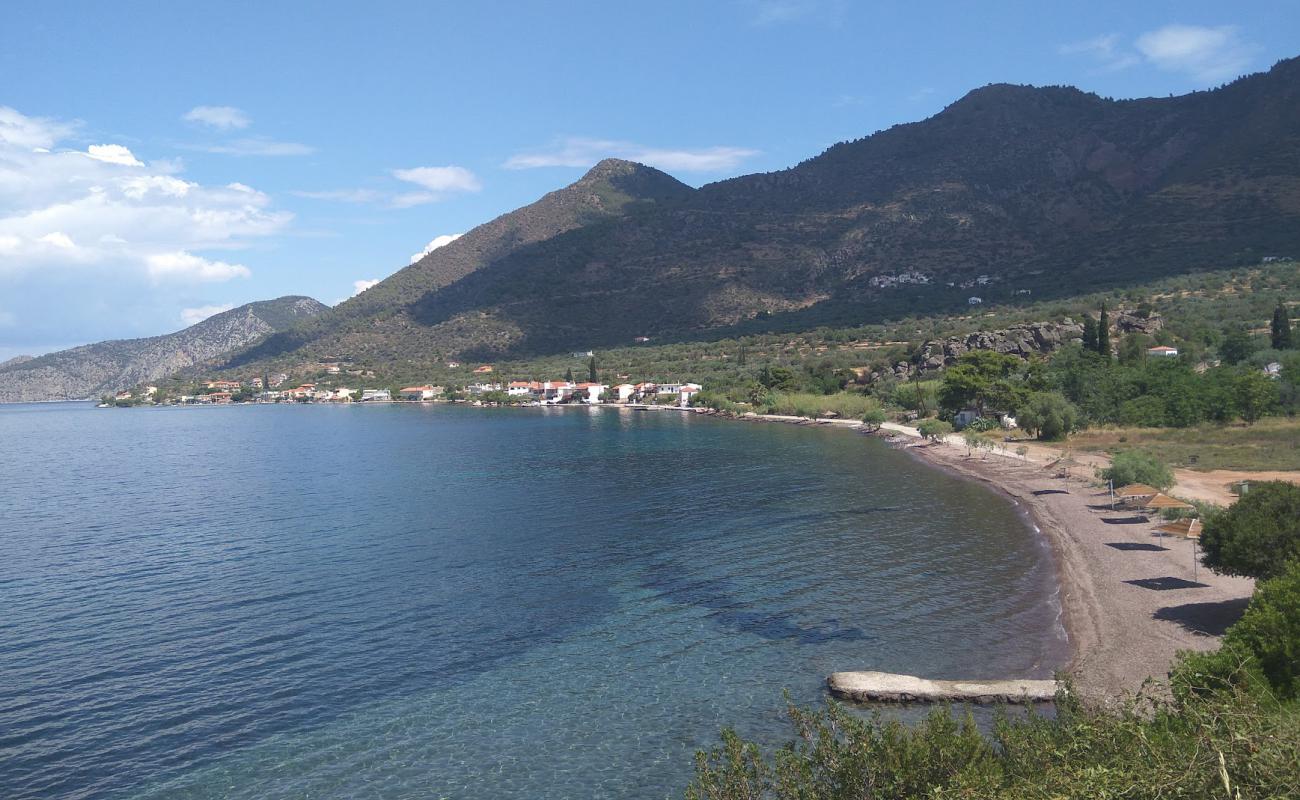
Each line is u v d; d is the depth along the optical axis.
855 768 15.61
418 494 81.00
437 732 28.86
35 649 37.34
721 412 187.75
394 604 43.09
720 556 52.03
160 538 62.47
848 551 52.53
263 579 48.72
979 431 120.19
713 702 30.77
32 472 112.88
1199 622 36.44
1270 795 10.84
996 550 51.81
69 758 27.44
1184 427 105.31
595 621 39.94
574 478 89.88
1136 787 11.82
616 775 25.84
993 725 27.70
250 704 31.31
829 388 184.25
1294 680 20.86
